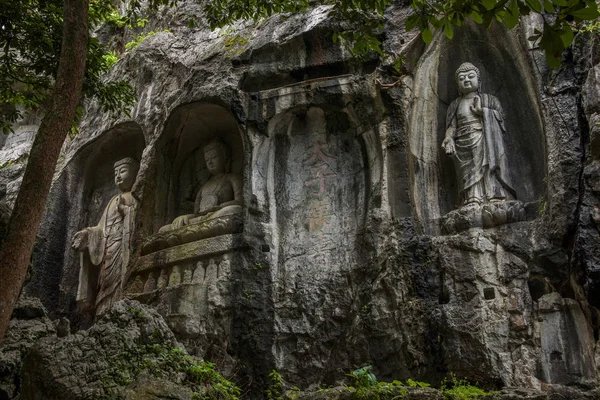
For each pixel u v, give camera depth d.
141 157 14.97
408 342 10.14
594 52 10.71
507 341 9.77
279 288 11.42
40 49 11.62
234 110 12.37
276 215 12.08
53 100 7.47
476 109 11.64
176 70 13.74
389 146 11.63
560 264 10.05
